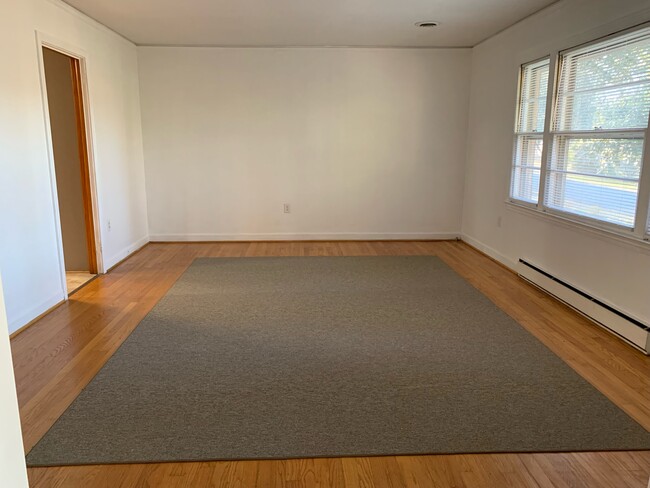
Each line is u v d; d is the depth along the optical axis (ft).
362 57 19.45
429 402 8.05
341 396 8.23
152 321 11.56
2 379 3.08
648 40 9.94
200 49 19.07
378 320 11.68
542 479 6.30
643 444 6.98
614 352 9.92
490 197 18.04
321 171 20.36
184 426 7.35
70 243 15.88
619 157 10.96
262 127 19.84
